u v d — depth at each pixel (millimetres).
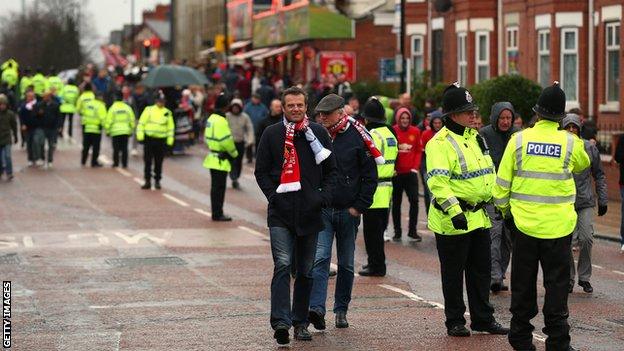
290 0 131000
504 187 26438
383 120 37938
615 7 73938
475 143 28578
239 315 31359
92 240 47500
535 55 83625
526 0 84938
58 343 27828
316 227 27547
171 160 91875
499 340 28031
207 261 41750
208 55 173875
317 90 92438
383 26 118625
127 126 83125
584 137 45719
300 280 27969
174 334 28844
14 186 70125
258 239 47969
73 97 111688
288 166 27375
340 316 29609
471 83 91875
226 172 54406
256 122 85062
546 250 25906
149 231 50500
